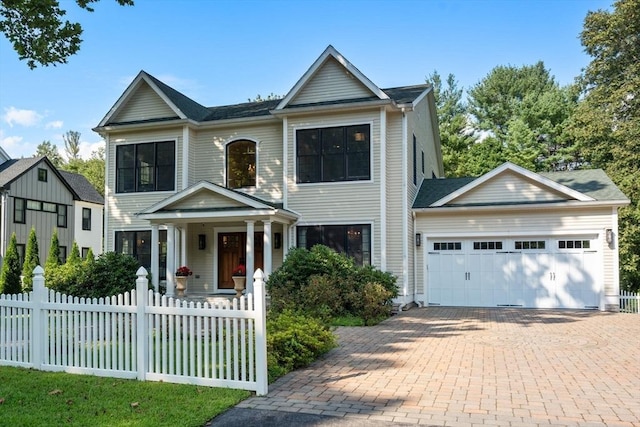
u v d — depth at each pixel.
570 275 16.12
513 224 16.61
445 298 17.12
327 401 5.96
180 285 16.73
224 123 18.16
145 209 18.12
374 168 16.05
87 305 7.14
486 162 33.94
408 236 16.64
